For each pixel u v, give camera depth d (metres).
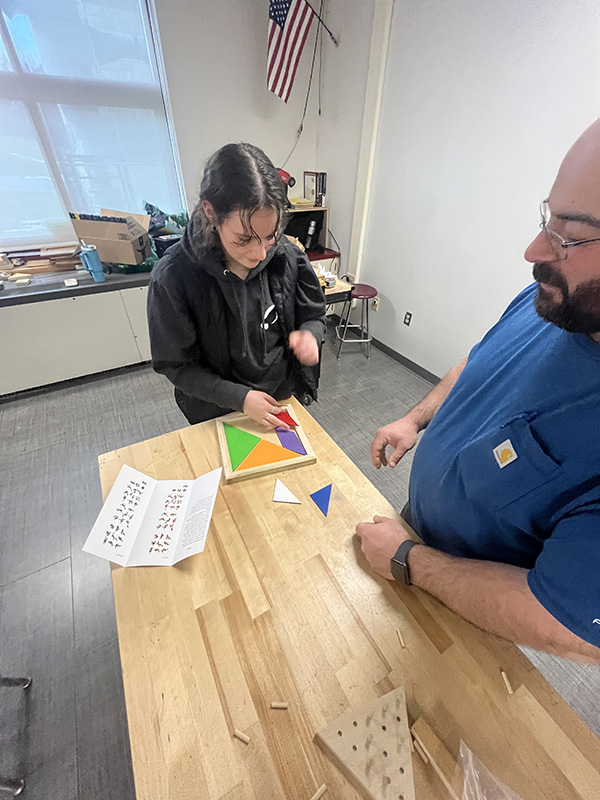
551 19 1.42
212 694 0.53
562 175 0.41
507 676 0.55
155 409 2.29
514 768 0.47
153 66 2.23
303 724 0.50
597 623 0.39
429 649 0.58
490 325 2.11
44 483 1.79
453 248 2.16
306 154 2.99
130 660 0.56
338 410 2.33
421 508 0.77
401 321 2.71
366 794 0.45
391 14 2.01
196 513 0.78
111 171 2.44
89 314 2.30
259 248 0.75
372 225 2.69
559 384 0.51
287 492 0.84
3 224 2.33
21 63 1.96
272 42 2.28
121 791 0.94
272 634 0.59
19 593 1.35
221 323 0.94
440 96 1.93
